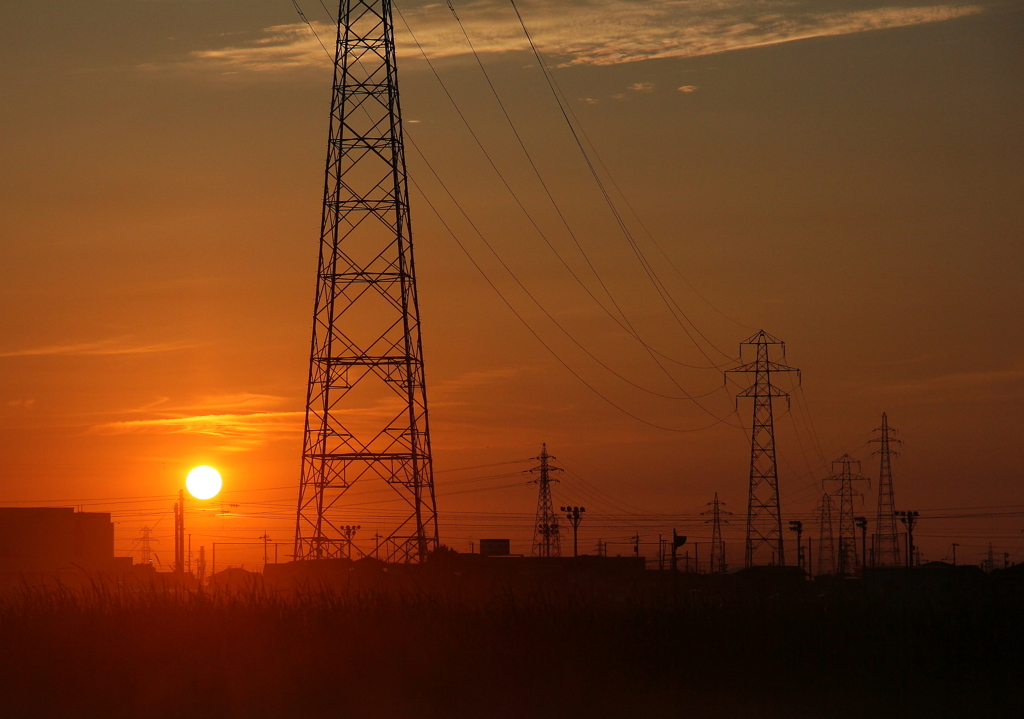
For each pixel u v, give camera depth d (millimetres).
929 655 63000
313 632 62938
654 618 65812
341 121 120625
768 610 67750
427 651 61000
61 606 67938
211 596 70438
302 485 116688
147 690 57969
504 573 97000
